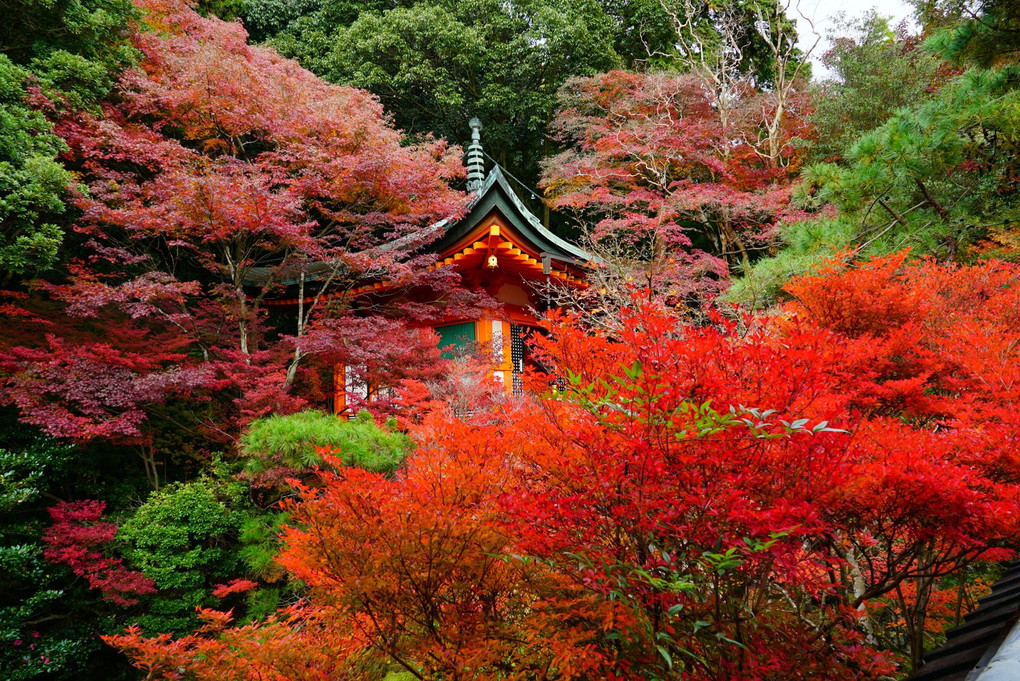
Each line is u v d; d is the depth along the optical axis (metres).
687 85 18.19
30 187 7.65
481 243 11.55
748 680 2.47
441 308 12.84
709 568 2.44
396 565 2.92
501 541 3.07
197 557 7.52
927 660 2.26
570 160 17.59
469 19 20.28
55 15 9.40
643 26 22.70
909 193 9.87
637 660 2.74
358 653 3.32
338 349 9.84
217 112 10.28
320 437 7.14
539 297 14.22
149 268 11.99
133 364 8.48
